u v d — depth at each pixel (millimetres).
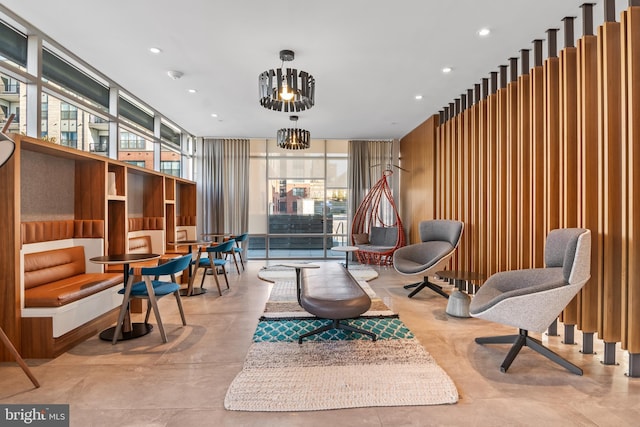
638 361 2527
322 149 8500
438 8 2973
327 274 3904
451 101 5547
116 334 3092
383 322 3643
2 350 2758
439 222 5145
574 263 2441
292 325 3539
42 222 3566
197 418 2002
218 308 4211
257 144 8359
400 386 2326
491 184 4465
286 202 8453
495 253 4457
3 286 2762
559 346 3096
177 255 5492
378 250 7016
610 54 2689
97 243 4051
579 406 2143
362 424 1954
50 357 2793
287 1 2861
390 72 4367
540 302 2477
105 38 3477
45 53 3658
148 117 6062
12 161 2768
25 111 3383
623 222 2605
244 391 2256
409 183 7637
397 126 7105
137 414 2039
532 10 3012
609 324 2707
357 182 8336
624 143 2594
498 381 2447
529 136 3773
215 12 3018
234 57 3900
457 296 3900
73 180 4137
